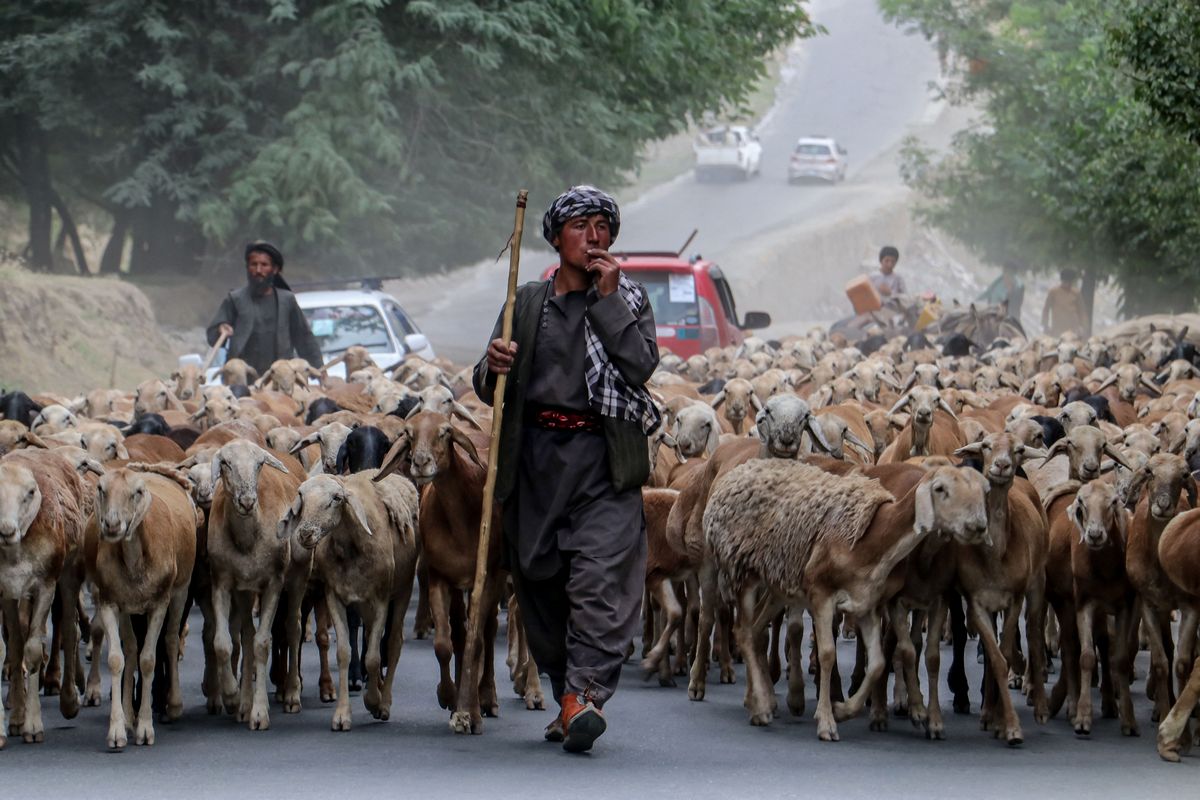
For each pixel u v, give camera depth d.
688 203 79.88
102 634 12.62
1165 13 22.28
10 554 11.11
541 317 10.50
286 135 36.53
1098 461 13.70
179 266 43.16
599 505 10.34
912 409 17.05
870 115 98.88
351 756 10.48
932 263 77.50
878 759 10.73
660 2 38.66
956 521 11.06
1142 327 34.09
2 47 36.50
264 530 11.76
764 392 19.97
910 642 12.15
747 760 10.55
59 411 16.56
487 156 37.19
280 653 12.70
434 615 11.64
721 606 13.43
